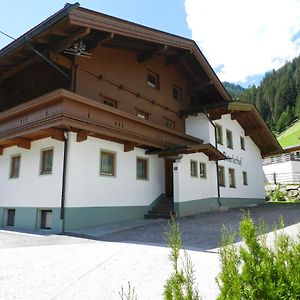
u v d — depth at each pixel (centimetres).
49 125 963
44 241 843
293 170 3139
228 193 1862
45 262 588
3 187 1322
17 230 1131
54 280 477
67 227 1028
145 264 569
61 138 1058
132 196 1310
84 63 1204
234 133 2077
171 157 1438
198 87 1855
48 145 1145
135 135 1209
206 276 489
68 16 875
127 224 1156
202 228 1020
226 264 239
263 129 2166
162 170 1525
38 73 1318
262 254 234
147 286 448
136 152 1373
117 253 666
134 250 696
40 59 1104
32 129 1024
